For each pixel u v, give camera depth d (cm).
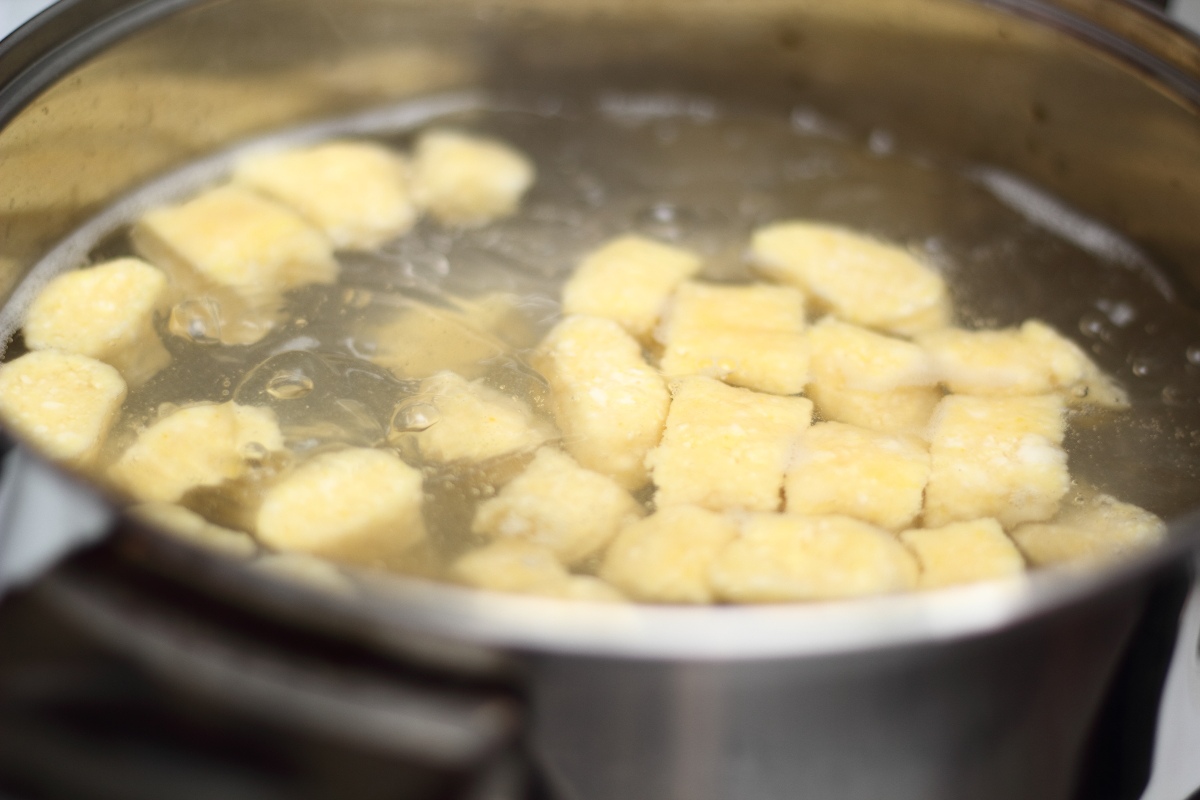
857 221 50
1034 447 43
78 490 36
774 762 37
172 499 42
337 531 41
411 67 52
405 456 43
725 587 40
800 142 53
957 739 37
